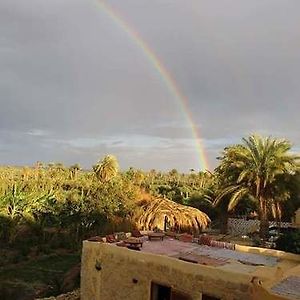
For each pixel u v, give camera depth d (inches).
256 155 1152.2
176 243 637.3
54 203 1430.9
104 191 1473.9
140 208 1322.6
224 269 449.7
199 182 2295.8
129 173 2255.2
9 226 1272.1
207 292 449.1
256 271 457.4
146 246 601.6
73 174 2269.9
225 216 1467.8
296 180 1137.4
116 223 1298.0
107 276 557.9
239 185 1184.2
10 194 1350.9
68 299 708.0
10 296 868.6
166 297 497.0
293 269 452.8
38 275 1026.1
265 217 1163.3
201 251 578.9
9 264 1114.7
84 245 599.5
